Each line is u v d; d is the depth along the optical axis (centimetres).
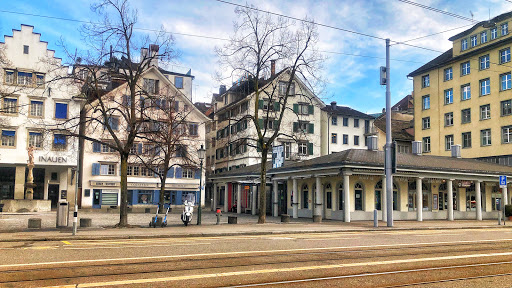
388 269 1017
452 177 3416
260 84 3650
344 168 2948
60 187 4944
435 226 2652
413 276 948
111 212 4391
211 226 2472
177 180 5512
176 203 5503
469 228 2666
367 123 7081
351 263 1085
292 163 3988
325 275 934
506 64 5022
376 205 3206
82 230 2077
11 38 4591
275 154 3788
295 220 3188
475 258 1215
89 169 5034
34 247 1361
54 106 4734
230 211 5134
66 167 4891
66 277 880
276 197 3856
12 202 3984
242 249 1319
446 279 927
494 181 3662
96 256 1152
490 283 896
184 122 4262
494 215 3825
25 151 4606
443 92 5919
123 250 1273
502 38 5119
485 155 5216
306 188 3603
